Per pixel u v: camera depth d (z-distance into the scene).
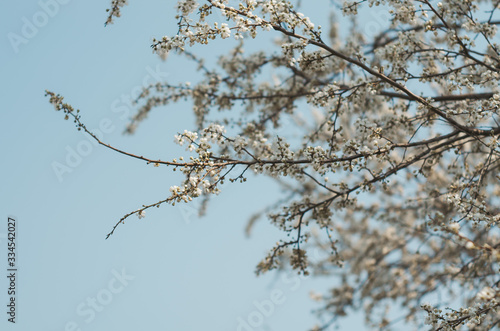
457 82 4.61
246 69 6.69
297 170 4.54
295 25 4.12
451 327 3.75
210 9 3.92
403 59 5.04
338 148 4.73
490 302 3.69
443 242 7.17
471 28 4.77
